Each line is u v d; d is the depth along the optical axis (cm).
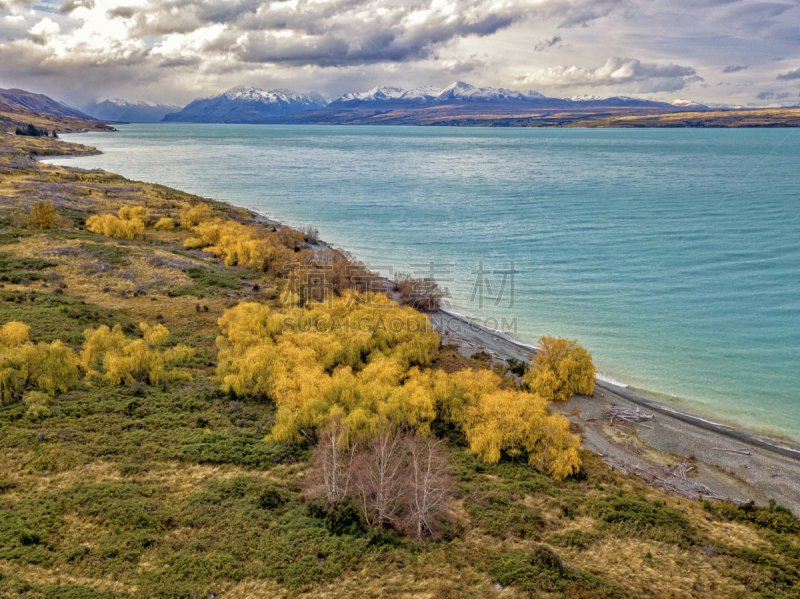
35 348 3809
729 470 3706
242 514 2748
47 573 2205
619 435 4116
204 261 7906
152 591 2178
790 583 2522
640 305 6838
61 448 3112
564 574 2478
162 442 3359
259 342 4788
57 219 8625
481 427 3725
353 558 2508
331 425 3444
